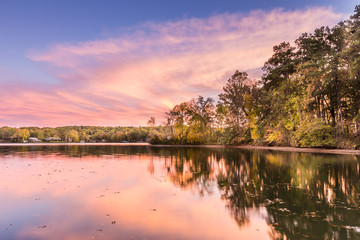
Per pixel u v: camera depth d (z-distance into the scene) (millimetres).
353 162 18000
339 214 6391
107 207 7086
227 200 7910
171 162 20656
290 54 40875
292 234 5078
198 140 69688
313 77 31906
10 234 5094
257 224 5695
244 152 32750
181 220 5969
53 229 5363
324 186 9992
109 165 18344
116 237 4910
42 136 157125
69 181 11398
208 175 13234
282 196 8414
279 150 35719
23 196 8414
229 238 4891
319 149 31109
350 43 28766
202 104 72125
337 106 33719
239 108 53188
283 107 40562
